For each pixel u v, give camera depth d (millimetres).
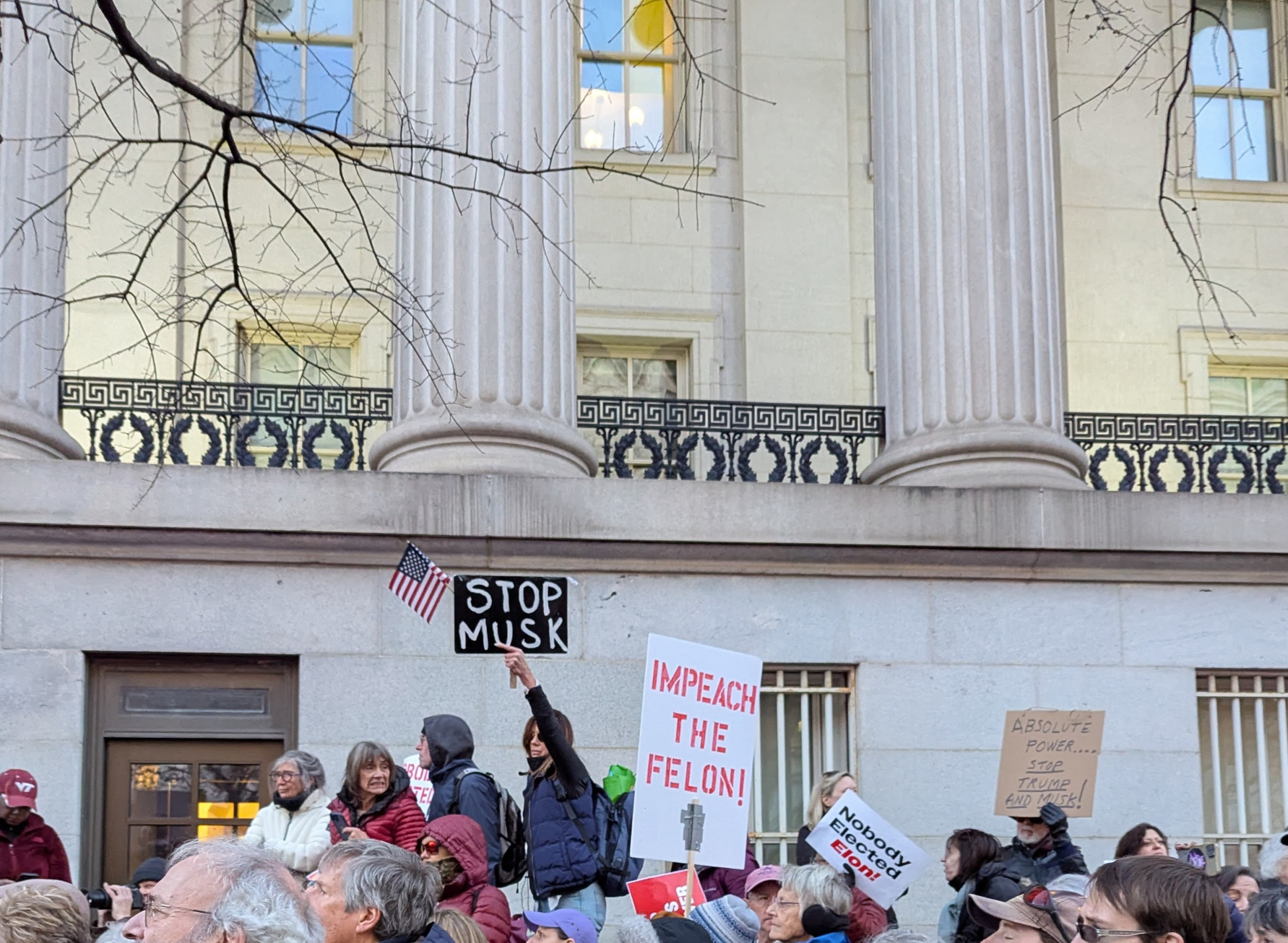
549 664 11562
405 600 10188
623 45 17453
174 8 15812
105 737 11227
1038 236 12625
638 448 16047
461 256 11766
